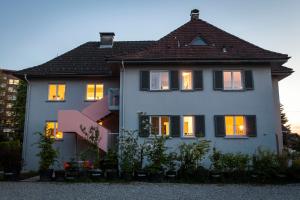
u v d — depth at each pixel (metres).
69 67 24.83
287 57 20.33
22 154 23.50
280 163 17.09
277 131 22.86
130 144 18.41
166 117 20.69
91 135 19.30
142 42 28.61
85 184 16.03
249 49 21.56
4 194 13.12
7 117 57.62
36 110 24.11
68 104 24.08
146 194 13.17
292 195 13.00
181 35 23.08
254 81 20.83
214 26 23.88
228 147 20.06
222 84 20.81
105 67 24.61
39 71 24.36
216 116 20.44
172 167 17.73
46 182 16.80
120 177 17.52
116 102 21.47
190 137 20.23
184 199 12.12
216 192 13.68
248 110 20.47
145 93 20.84
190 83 21.12
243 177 16.89
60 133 23.62
